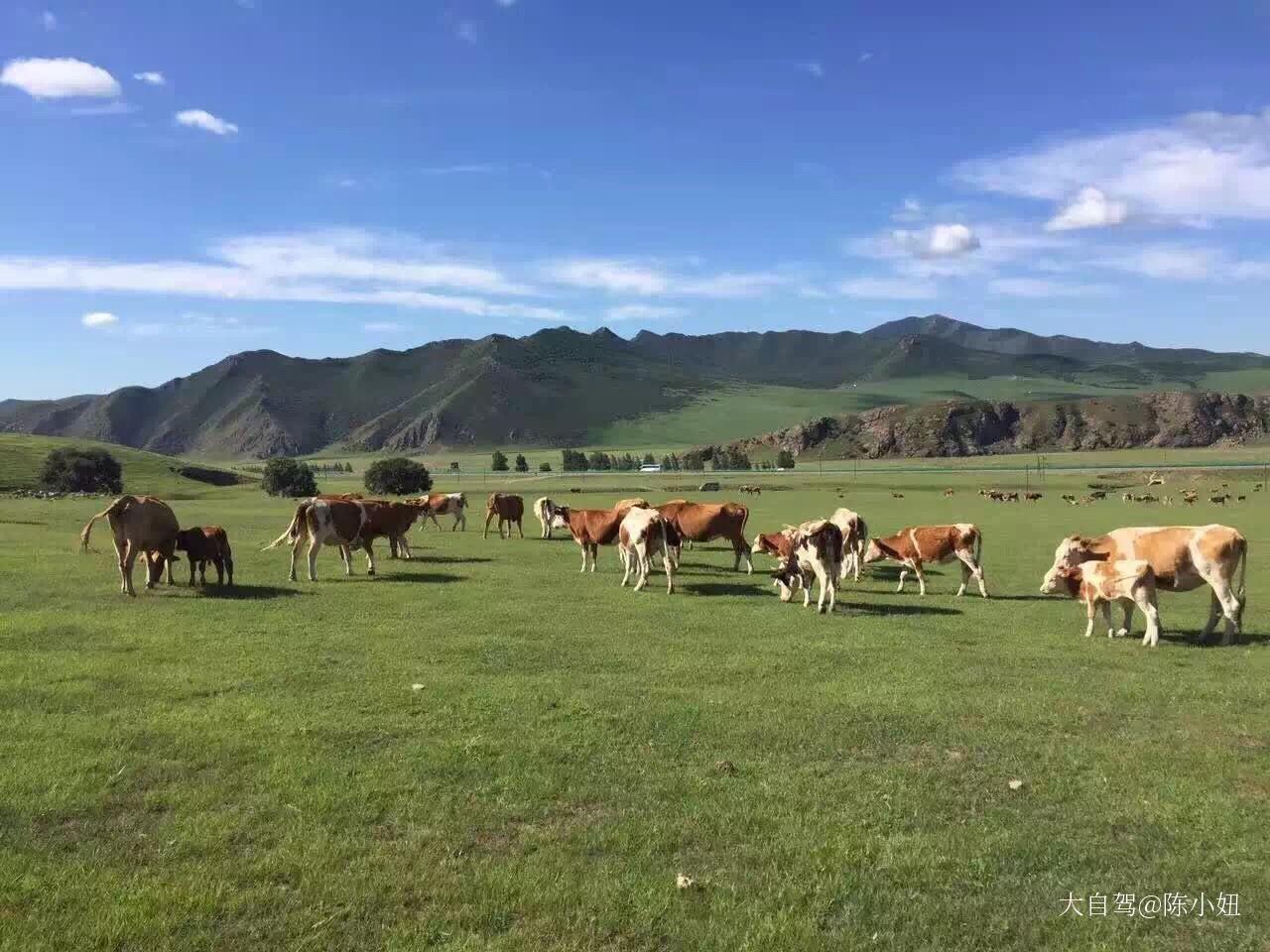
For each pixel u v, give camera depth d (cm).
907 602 2077
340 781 845
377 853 707
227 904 627
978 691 1220
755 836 754
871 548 2338
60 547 2809
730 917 627
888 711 1111
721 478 14150
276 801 799
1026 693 1212
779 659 1396
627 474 16062
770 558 2905
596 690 1188
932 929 622
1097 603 1727
